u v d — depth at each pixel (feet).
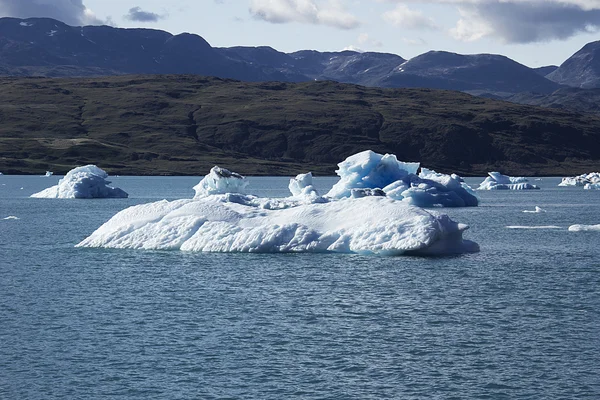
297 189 526.16
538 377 155.84
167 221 329.72
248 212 332.80
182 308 213.87
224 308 213.66
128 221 338.13
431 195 615.57
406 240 295.48
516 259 305.12
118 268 275.59
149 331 189.16
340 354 170.60
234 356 169.07
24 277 261.85
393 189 581.53
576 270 279.28
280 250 306.96
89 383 152.46
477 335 185.78
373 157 592.60
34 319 201.46
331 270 269.64
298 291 236.02
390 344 178.19
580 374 157.48
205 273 264.52
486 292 237.04
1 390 148.66
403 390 148.77
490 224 479.00
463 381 153.48
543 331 189.67
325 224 317.22
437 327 193.26
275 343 178.91
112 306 216.54
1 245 352.28
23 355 169.78
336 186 590.55
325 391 148.15
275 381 153.58
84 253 313.12
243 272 265.75
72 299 226.17
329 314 206.59
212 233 316.19
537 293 235.61
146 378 155.33
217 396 145.69
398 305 217.77
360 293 233.35
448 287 243.60
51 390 148.66
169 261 288.30
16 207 617.21
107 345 177.17
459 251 316.19
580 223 490.90
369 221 310.65
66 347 175.73
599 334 186.80
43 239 378.53
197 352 172.14
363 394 146.72
